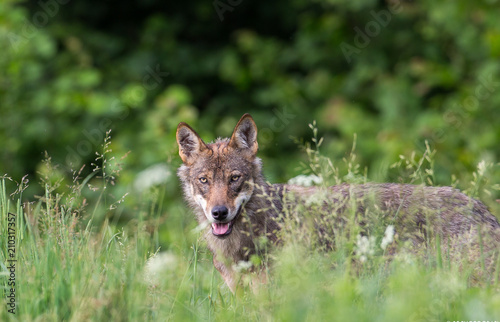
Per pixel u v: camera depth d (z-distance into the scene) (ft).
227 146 27.53
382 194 27.78
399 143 46.16
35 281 19.66
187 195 28.48
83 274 20.03
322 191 24.94
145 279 21.06
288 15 62.44
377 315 18.80
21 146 47.19
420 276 20.36
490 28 48.57
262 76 56.85
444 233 26.76
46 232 22.52
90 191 41.32
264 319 19.79
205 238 27.14
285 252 21.80
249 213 26.86
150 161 44.01
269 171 46.52
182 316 20.44
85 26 59.36
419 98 51.34
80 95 48.34
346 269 21.62
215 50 61.36
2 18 47.55
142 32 60.49
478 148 44.70
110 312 18.98
